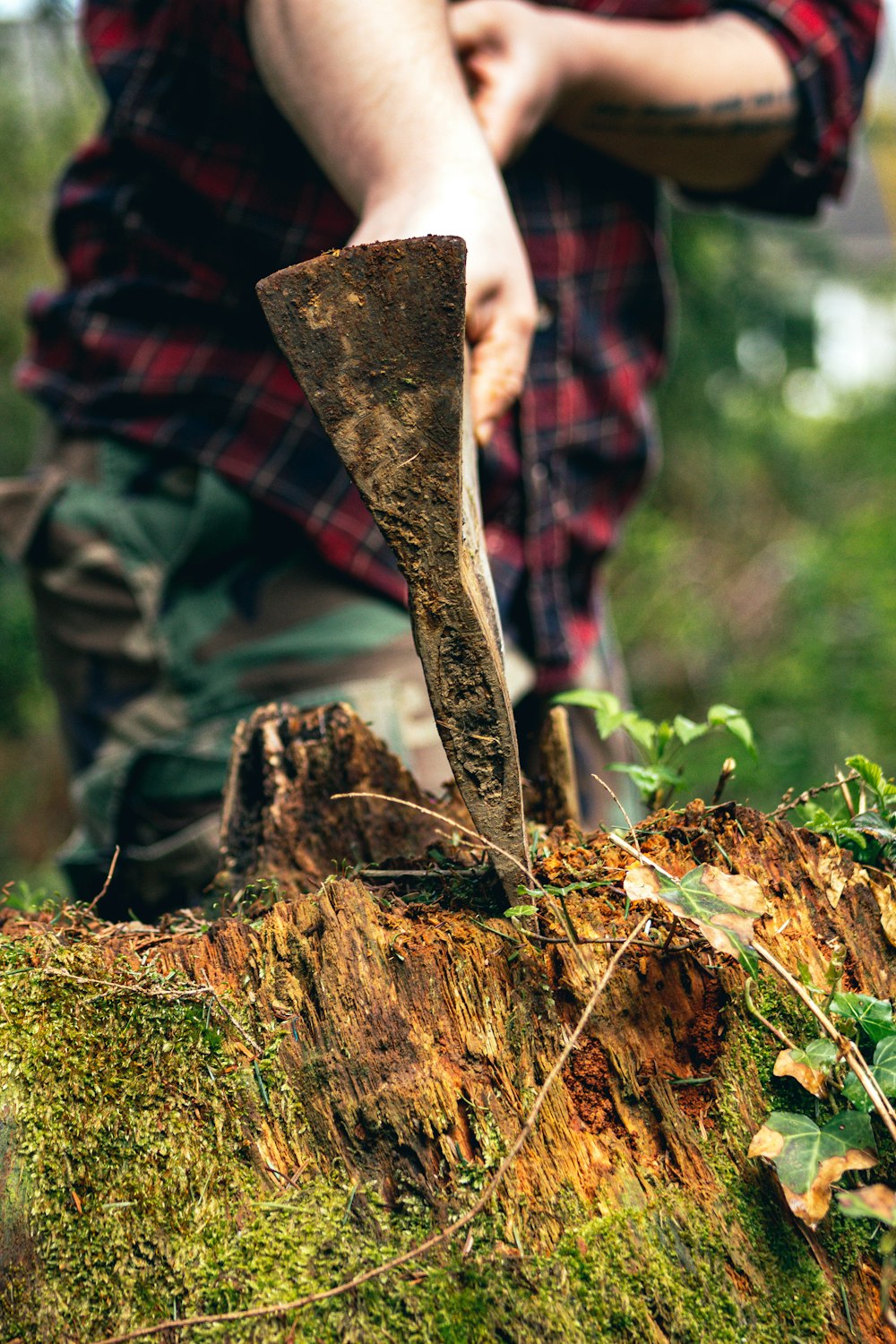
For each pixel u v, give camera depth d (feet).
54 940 3.34
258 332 5.89
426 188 3.64
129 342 6.05
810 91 6.27
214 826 5.79
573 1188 3.01
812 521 28.89
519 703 6.37
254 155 5.50
